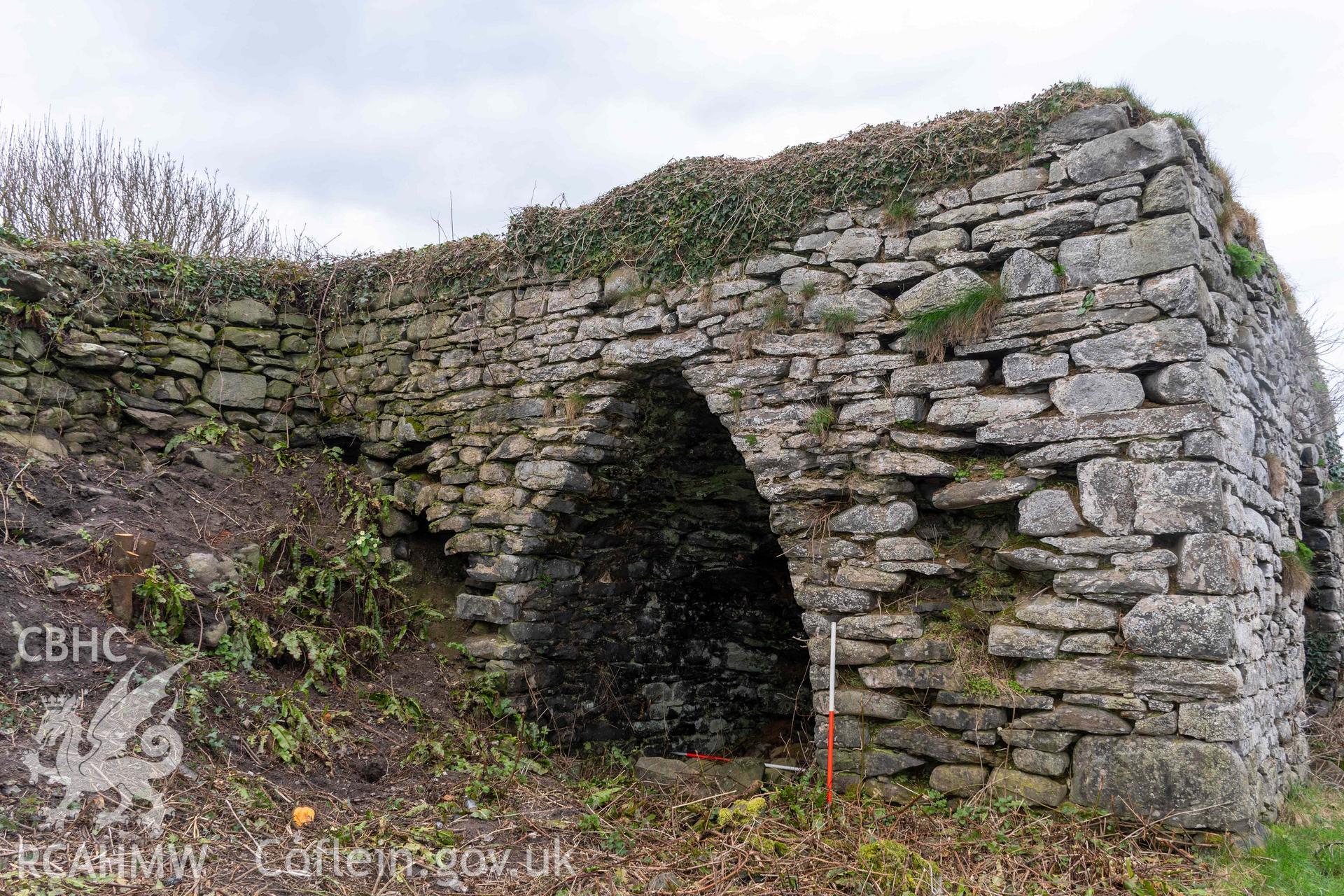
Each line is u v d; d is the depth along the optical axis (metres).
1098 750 4.75
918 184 5.64
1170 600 4.66
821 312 5.87
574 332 6.94
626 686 8.08
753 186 6.18
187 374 7.73
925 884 4.11
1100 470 4.89
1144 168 4.99
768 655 9.15
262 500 7.27
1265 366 6.43
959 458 5.40
